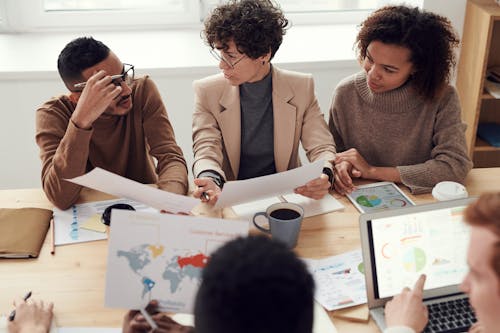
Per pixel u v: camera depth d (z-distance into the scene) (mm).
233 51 1638
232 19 1610
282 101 1797
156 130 1812
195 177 1687
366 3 3061
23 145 2703
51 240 1395
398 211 1154
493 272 781
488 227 805
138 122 1805
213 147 1760
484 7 2525
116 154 1818
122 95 1620
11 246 1340
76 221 1480
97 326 1124
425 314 1096
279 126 1812
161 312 1097
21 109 2600
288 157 1857
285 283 591
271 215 1380
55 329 1112
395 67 1669
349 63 2643
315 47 2773
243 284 586
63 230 1439
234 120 1807
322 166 1420
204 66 2557
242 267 600
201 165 1678
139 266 1094
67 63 1595
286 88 1805
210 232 1086
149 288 1095
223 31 1604
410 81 1763
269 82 1801
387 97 1797
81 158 1509
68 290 1225
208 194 1543
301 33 2951
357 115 1889
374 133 1879
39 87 2553
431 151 1824
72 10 2900
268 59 1721
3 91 2543
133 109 1798
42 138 1653
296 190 1582
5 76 2490
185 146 2801
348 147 1956
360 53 1795
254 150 1862
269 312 582
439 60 1681
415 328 1065
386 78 1705
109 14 2906
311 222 1485
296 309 595
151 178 1901
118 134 1777
